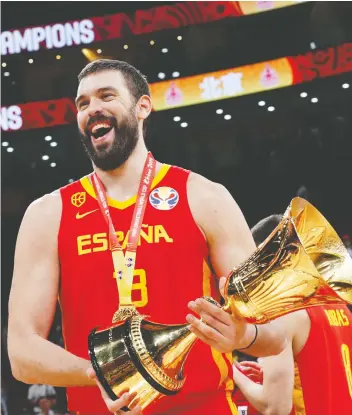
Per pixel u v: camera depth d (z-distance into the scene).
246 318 1.67
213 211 1.98
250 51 13.48
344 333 2.73
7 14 12.46
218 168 13.71
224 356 1.95
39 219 2.05
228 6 10.95
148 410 1.88
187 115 13.66
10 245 13.28
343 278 1.71
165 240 1.94
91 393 1.95
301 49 13.23
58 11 12.52
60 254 2.01
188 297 1.92
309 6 12.88
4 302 12.23
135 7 12.45
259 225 3.15
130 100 2.04
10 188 13.91
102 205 2.02
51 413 8.74
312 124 13.41
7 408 9.72
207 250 1.99
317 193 13.21
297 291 1.63
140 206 1.99
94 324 1.93
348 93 13.02
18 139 13.87
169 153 13.84
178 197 2.00
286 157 13.48
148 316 1.81
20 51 12.02
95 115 2.00
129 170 2.05
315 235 1.79
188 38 13.54
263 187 13.48
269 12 13.12
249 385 2.67
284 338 1.96
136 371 1.66
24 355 1.94
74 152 14.05
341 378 2.63
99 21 11.54
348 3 12.77
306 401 2.60
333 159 13.27
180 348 1.69
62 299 2.02
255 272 1.65
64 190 2.09
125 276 1.90
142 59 13.60
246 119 13.61
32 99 13.44
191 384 1.88
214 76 11.48
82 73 2.06
